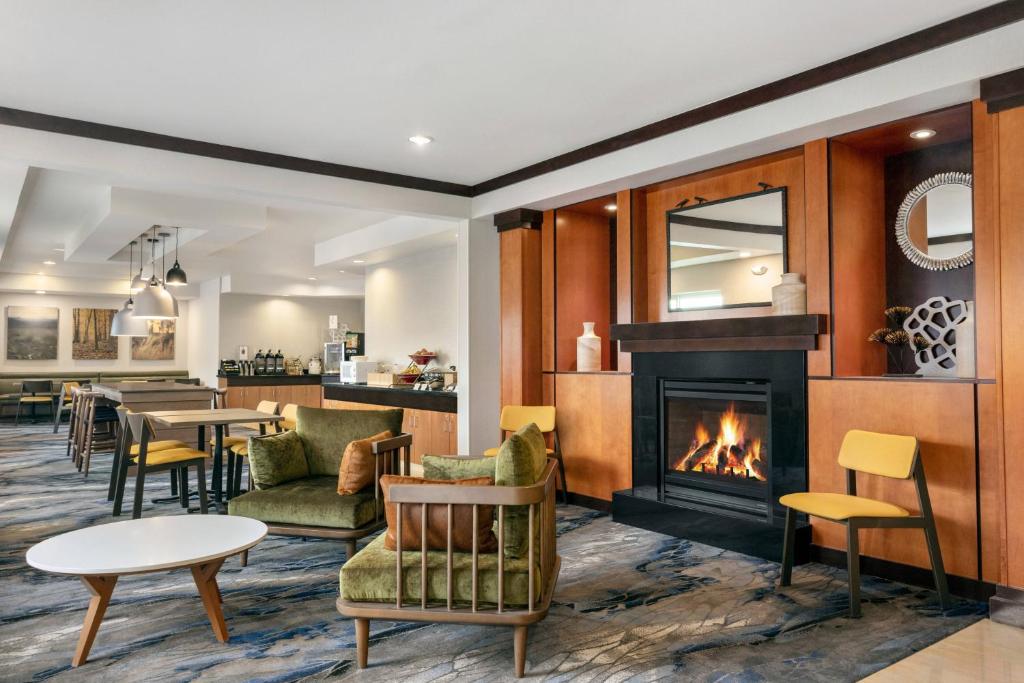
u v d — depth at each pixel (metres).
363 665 2.56
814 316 3.78
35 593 3.41
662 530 4.55
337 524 3.67
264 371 11.77
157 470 4.92
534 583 2.52
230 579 3.60
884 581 3.54
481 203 5.94
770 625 2.96
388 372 8.55
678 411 4.75
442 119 4.28
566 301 5.82
